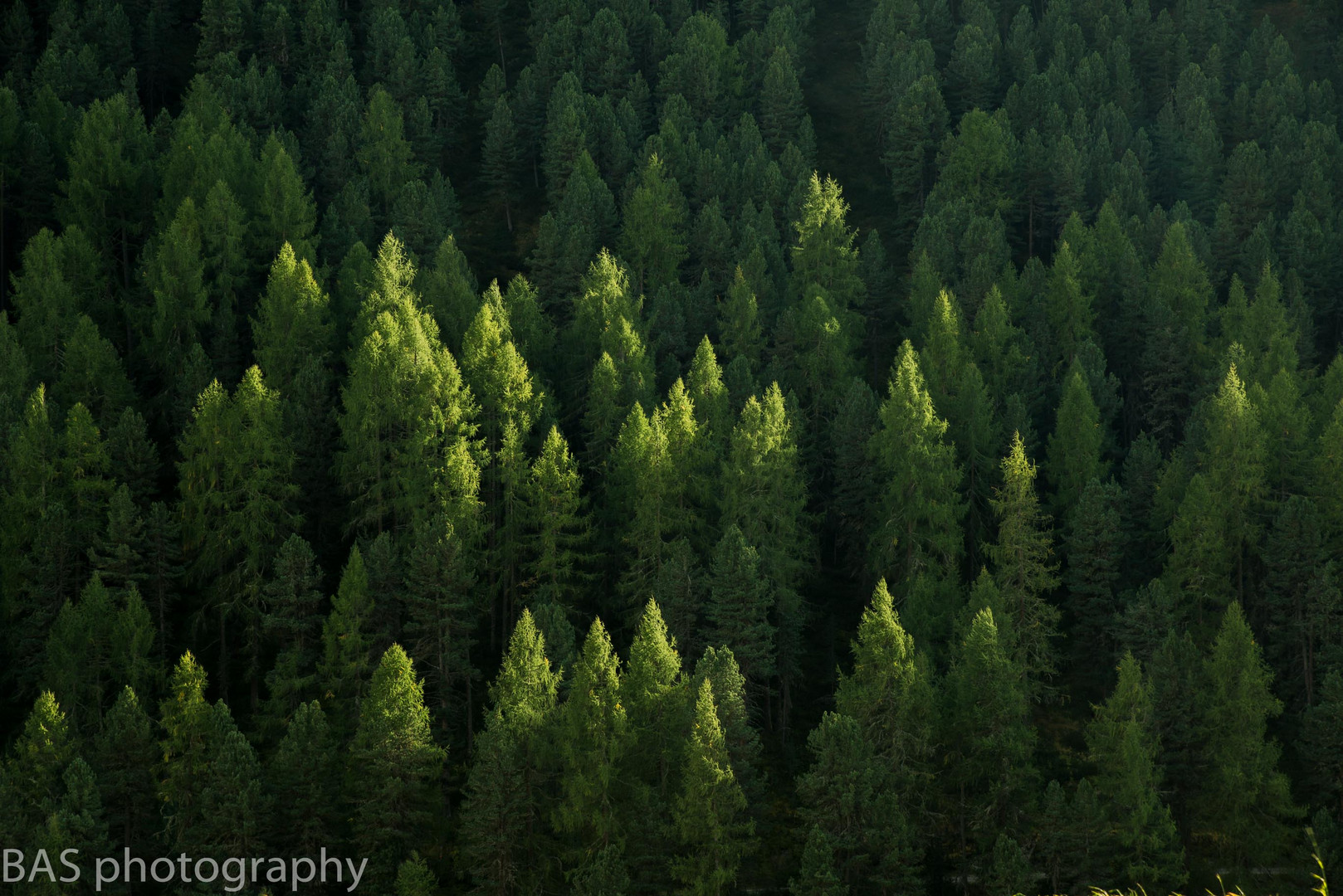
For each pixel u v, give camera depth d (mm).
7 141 111688
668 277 117375
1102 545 78812
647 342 98312
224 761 60781
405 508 78062
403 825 63562
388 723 63031
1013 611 75312
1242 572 80875
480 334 85812
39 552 71688
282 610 70938
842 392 92812
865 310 115562
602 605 80688
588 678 64500
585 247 115125
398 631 73250
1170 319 100688
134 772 62156
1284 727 75312
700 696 62969
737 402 90250
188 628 77875
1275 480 83500
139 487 79438
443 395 80000
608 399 85000
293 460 77562
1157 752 66188
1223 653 68375
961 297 107625
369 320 90188
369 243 117750
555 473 76688
